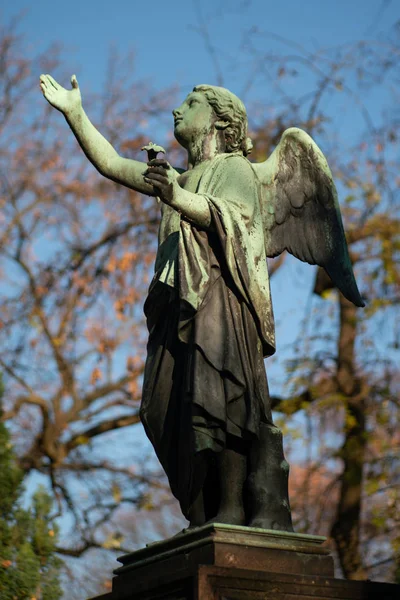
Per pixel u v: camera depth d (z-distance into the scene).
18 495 9.08
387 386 15.97
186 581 5.14
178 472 5.92
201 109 6.44
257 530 5.47
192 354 5.70
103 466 18.61
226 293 5.86
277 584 5.23
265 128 17.45
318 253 6.75
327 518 17.08
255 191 6.26
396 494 14.91
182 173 6.43
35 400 18.02
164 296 6.04
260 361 5.91
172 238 6.19
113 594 5.65
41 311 18.53
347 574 15.05
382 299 16.17
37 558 8.82
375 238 16.50
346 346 16.39
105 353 18.30
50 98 6.56
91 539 17.73
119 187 19.11
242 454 5.81
